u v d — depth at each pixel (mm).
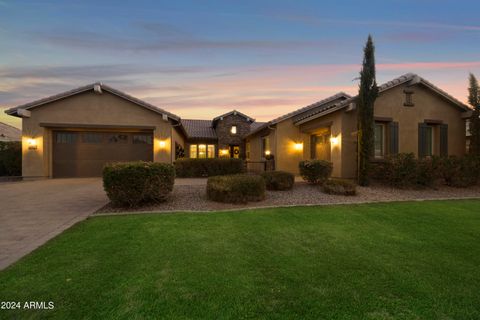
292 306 2039
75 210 5547
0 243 3467
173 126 13539
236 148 20781
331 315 1938
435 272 2674
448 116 11477
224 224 4418
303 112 13750
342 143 10211
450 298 2184
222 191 6391
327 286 2357
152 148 13672
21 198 6973
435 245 3490
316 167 8844
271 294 2211
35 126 12031
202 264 2801
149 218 4777
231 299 2125
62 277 2453
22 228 4195
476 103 10297
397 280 2488
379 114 10398
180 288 2283
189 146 20969
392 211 5539
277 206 6020
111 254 3037
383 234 3963
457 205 6234
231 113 20766
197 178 12078
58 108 12281
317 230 4145
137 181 5605
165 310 1966
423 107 11086
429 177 8727
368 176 8969
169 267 2709
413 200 6898
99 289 2240
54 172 12633
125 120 12805
